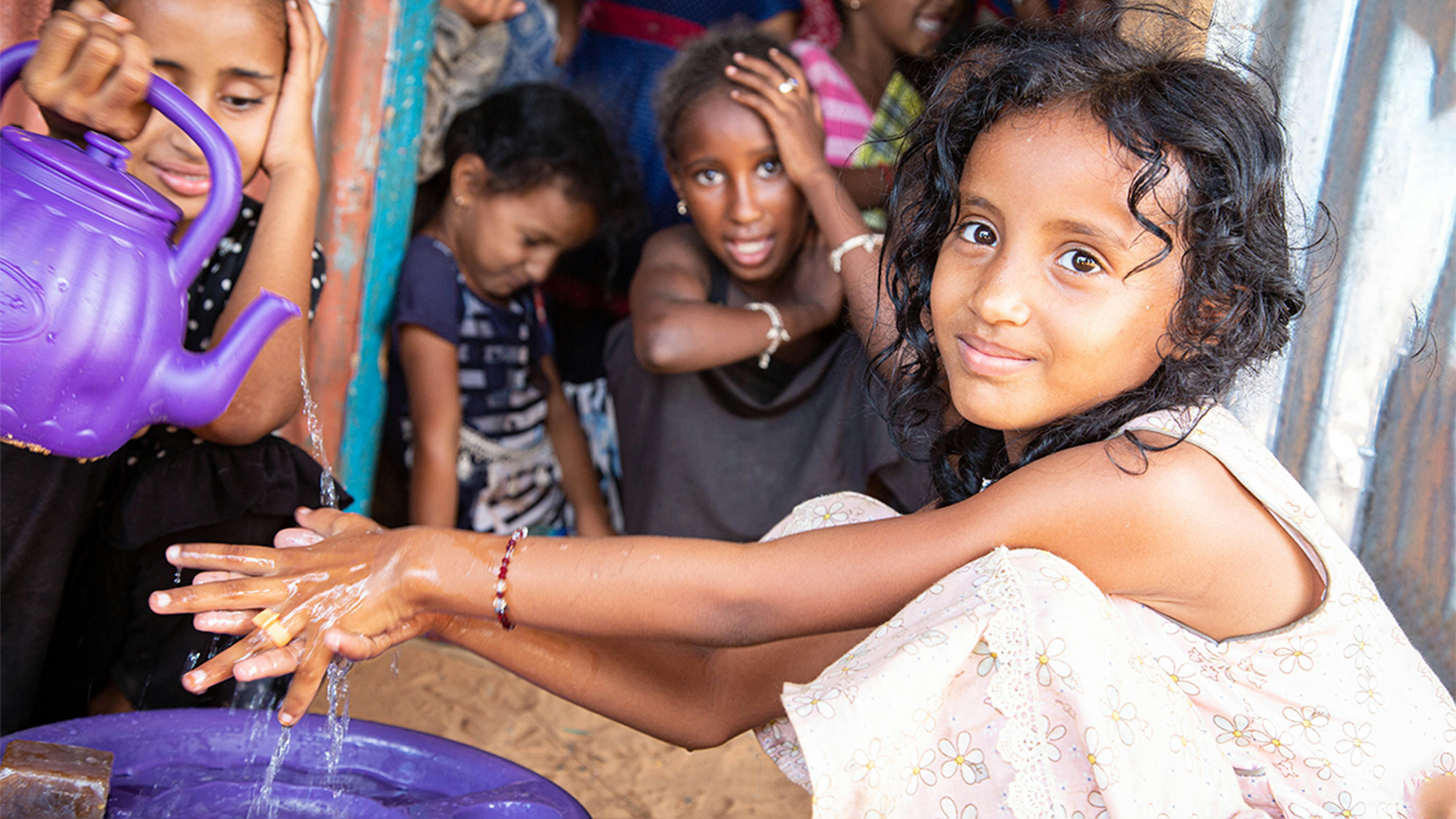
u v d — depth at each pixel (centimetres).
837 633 139
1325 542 122
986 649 116
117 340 130
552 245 283
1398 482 183
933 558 122
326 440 251
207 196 172
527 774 138
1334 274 184
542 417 302
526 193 275
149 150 173
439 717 229
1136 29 167
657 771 220
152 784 137
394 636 127
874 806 114
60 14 133
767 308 269
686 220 329
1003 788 115
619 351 290
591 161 283
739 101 262
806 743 111
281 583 125
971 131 125
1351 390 185
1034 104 119
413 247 279
